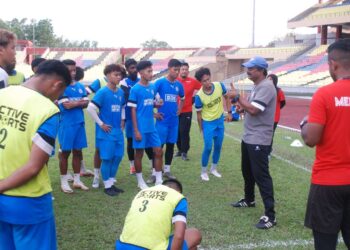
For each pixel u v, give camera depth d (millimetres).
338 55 3338
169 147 7699
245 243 4758
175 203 3328
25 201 2912
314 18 44000
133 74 7875
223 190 6926
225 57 50750
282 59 46656
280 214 5746
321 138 3330
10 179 2787
